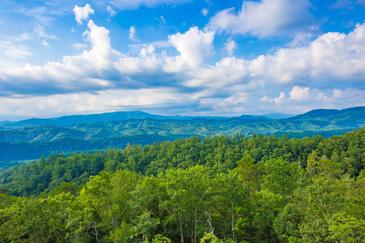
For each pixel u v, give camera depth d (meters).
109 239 36.75
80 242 35.00
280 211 38.84
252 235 42.84
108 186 37.31
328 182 31.59
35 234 33.72
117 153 161.75
